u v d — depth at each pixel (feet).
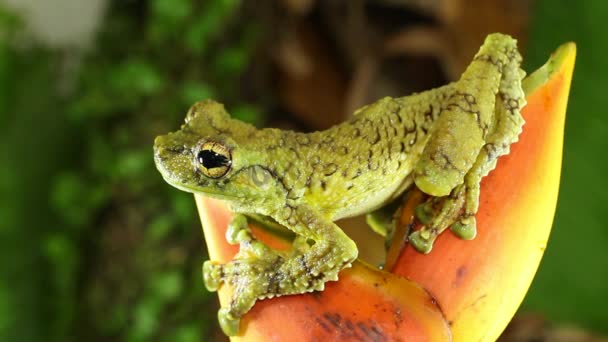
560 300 1.33
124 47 2.16
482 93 0.76
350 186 0.78
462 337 0.71
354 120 0.79
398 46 1.69
